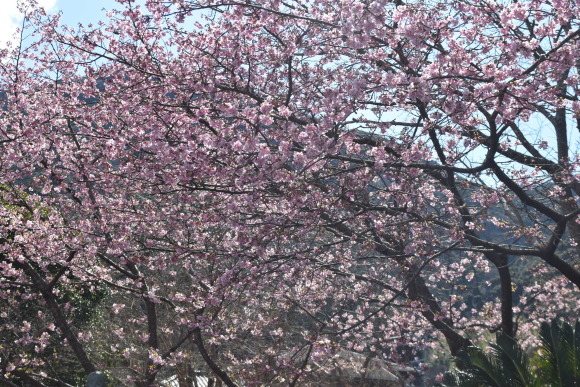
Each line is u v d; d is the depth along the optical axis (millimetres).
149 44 9336
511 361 8898
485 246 10070
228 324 10875
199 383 15391
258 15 8930
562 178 9750
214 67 8977
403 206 9312
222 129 8047
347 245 10742
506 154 10250
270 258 8625
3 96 9680
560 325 9578
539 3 7824
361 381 13734
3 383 10961
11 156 9398
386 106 8625
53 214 10367
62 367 14047
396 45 8406
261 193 8469
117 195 10219
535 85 7875
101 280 10797
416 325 12852
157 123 8906
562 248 11625
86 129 9625
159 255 10195
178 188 8992
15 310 12242
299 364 10797
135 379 11305
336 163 9500
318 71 10430
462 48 7730
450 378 9273
